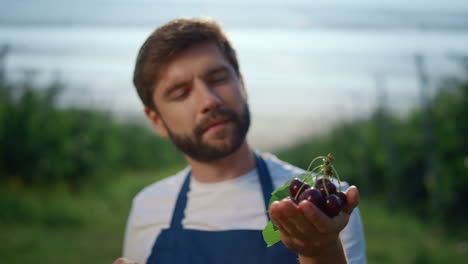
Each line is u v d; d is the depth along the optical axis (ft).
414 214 39.50
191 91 5.83
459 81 35.53
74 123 47.75
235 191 6.10
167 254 6.04
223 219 5.94
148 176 71.92
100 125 53.67
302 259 4.11
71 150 44.80
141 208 6.87
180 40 5.79
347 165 57.16
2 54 43.86
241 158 6.26
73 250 23.93
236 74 6.26
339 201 3.85
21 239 25.43
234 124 5.76
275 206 3.68
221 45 6.08
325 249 3.92
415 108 44.04
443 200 34.45
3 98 43.37
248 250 5.52
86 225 32.04
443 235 31.01
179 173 7.14
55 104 47.24
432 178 35.47
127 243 6.95
